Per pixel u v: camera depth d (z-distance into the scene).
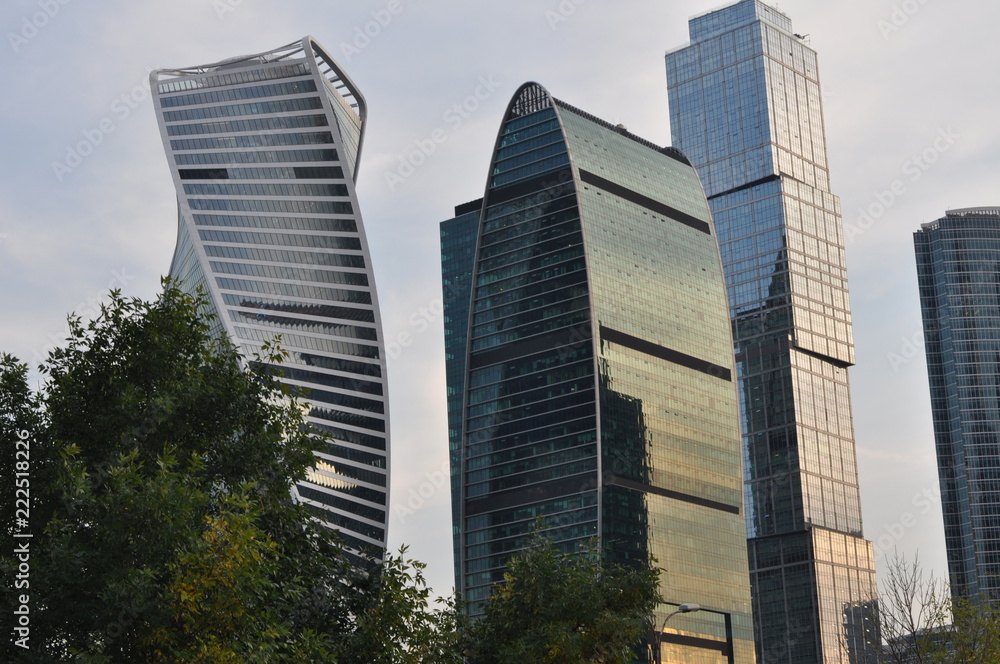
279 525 56.75
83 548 45.03
